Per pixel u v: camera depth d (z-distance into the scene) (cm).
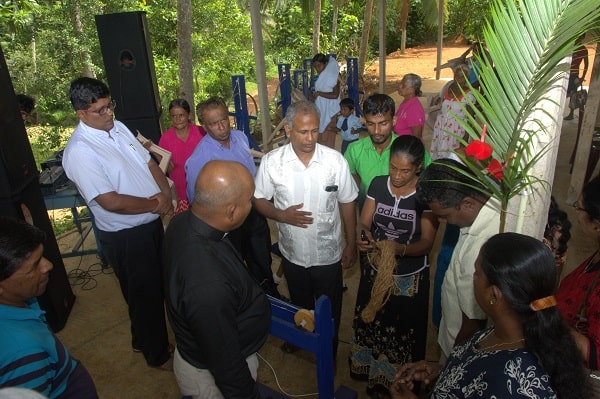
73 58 1005
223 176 154
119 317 367
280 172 250
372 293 222
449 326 201
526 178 153
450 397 127
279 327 191
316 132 233
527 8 142
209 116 302
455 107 460
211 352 150
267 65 1772
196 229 158
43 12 987
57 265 357
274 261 446
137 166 279
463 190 171
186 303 147
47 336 152
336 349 287
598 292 147
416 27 2242
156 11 1250
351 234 273
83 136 255
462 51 1994
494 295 121
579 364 112
